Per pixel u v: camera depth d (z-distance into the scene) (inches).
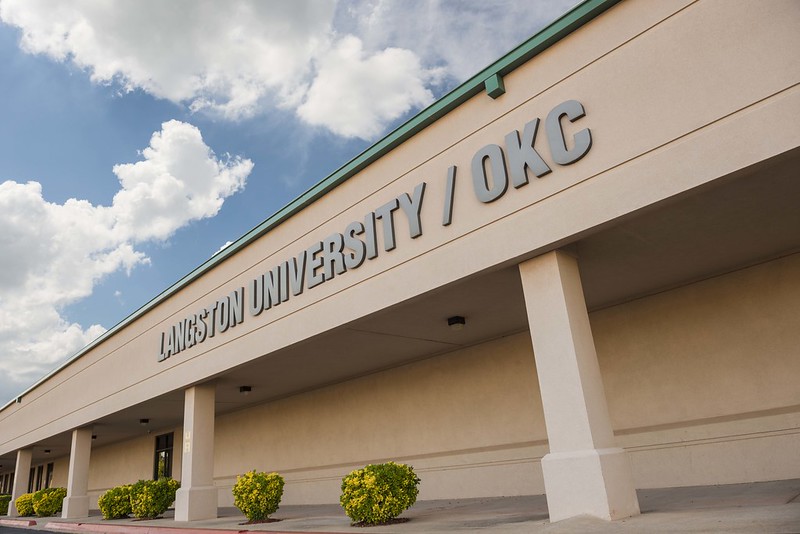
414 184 414.6
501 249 348.2
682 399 426.3
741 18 270.8
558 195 324.8
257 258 575.2
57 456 1440.7
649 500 354.3
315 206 510.3
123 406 774.5
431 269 389.7
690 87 282.2
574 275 338.6
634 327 459.8
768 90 258.4
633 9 308.8
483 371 554.9
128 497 774.5
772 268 400.2
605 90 313.9
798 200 318.7
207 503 597.9
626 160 299.0
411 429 606.9
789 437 378.0
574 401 308.7
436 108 400.8
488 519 361.7
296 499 730.2
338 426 693.3
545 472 307.4
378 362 621.0
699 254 383.6
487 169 365.7
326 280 480.1
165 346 697.6
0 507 1277.1
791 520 229.3
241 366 578.9
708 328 422.0
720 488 376.8
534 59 350.0
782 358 387.5
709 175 269.6
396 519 410.9
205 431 627.2
